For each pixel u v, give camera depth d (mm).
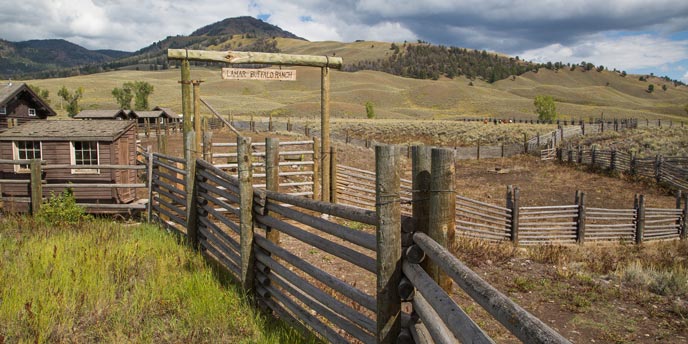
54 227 8273
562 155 29641
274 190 5863
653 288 7426
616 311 6367
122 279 5379
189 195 7664
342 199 13156
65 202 9406
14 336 3965
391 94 152125
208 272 5801
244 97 135000
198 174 7680
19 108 27391
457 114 115750
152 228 8352
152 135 36344
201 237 7680
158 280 5270
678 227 15680
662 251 12078
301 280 4652
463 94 150875
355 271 6883
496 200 18953
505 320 1750
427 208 3105
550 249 10195
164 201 9367
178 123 44188
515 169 27547
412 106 138750
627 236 14672
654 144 30844
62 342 3951
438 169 2906
